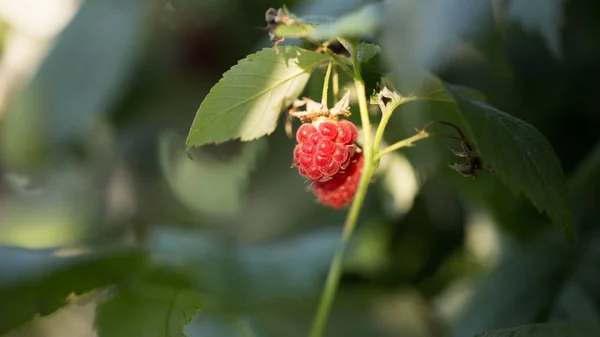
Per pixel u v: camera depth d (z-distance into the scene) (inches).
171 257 18.3
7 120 26.0
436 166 20.3
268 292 18.9
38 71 25.6
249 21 25.8
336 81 16.9
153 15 25.2
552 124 22.5
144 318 17.1
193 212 31.5
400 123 18.8
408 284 24.6
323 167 16.6
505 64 20.1
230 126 16.5
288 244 21.5
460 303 23.2
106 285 17.4
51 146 25.7
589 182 20.8
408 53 15.9
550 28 19.3
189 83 26.5
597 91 22.1
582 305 20.1
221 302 18.2
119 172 28.8
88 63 25.1
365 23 15.6
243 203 26.1
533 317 20.4
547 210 16.0
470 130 15.8
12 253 17.8
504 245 23.6
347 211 24.4
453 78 20.2
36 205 30.6
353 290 23.0
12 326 17.2
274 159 25.2
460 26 16.4
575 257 20.8
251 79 16.3
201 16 25.5
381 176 21.0
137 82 25.9
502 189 21.4
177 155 29.4
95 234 30.5
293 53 16.2
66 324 22.9
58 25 28.3
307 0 19.7
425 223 24.5
